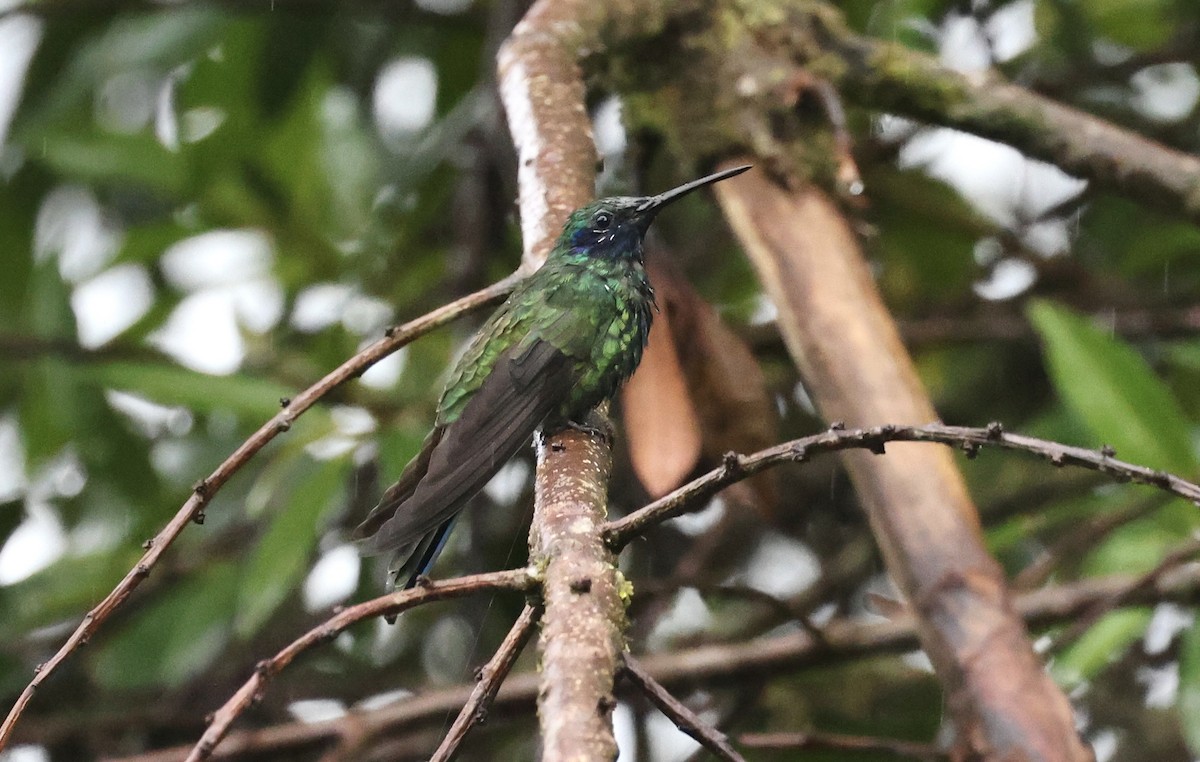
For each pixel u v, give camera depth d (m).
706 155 7.15
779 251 6.55
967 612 5.14
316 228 10.35
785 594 10.62
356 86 10.91
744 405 7.28
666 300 7.30
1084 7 10.92
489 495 9.42
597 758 3.28
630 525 4.08
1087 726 9.68
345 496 10.26
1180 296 10.74
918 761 8.23
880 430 4.22
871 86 7.19
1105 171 7.01
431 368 9.95
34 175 10.46
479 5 10.84
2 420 10.85
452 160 10.75
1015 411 11.09
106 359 9.55
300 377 10.02
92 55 9.86
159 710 9.72
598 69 6.99
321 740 8.64
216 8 10.03
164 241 10.12
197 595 9.61
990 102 7.14
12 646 10.10
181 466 10.44
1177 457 7.50
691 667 8.73
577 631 3.67
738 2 7.27
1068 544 8.25
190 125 10.76
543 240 5.89
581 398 6.94
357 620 4.02
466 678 9.30
